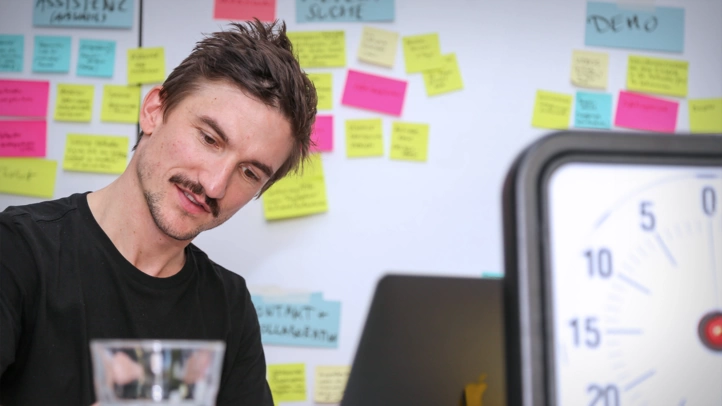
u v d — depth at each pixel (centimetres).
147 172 96
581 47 157
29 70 151
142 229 100
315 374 149
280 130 97
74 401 93
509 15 156
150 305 101
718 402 42
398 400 57
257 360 117
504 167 154
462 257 153
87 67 151
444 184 154
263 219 151
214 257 150
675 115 158
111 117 151
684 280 43
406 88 154
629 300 42
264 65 96
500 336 59
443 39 155
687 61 159
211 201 96
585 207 42
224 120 93
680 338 43
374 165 153
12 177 149
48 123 151
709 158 44
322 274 151
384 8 154
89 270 98
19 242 94
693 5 159
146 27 152
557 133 42
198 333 106
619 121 157
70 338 94
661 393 42
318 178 152
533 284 40
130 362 39
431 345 59
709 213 44
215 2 152
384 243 152
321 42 154
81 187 150
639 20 159
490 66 155
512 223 41
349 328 150
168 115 97
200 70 96
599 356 42
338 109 154
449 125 154
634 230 43
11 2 152
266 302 150
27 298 92
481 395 58
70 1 152
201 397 40
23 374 92
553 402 39
